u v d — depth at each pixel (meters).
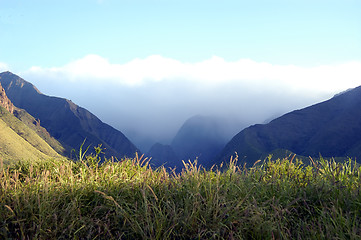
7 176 3.97
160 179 4.12
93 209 3.24
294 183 4.12
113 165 4.45
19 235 2.93
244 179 4.20
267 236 2.96
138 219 3.16
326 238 2.87
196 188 3.65
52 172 4.37
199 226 3.08
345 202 3.42
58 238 2.88
